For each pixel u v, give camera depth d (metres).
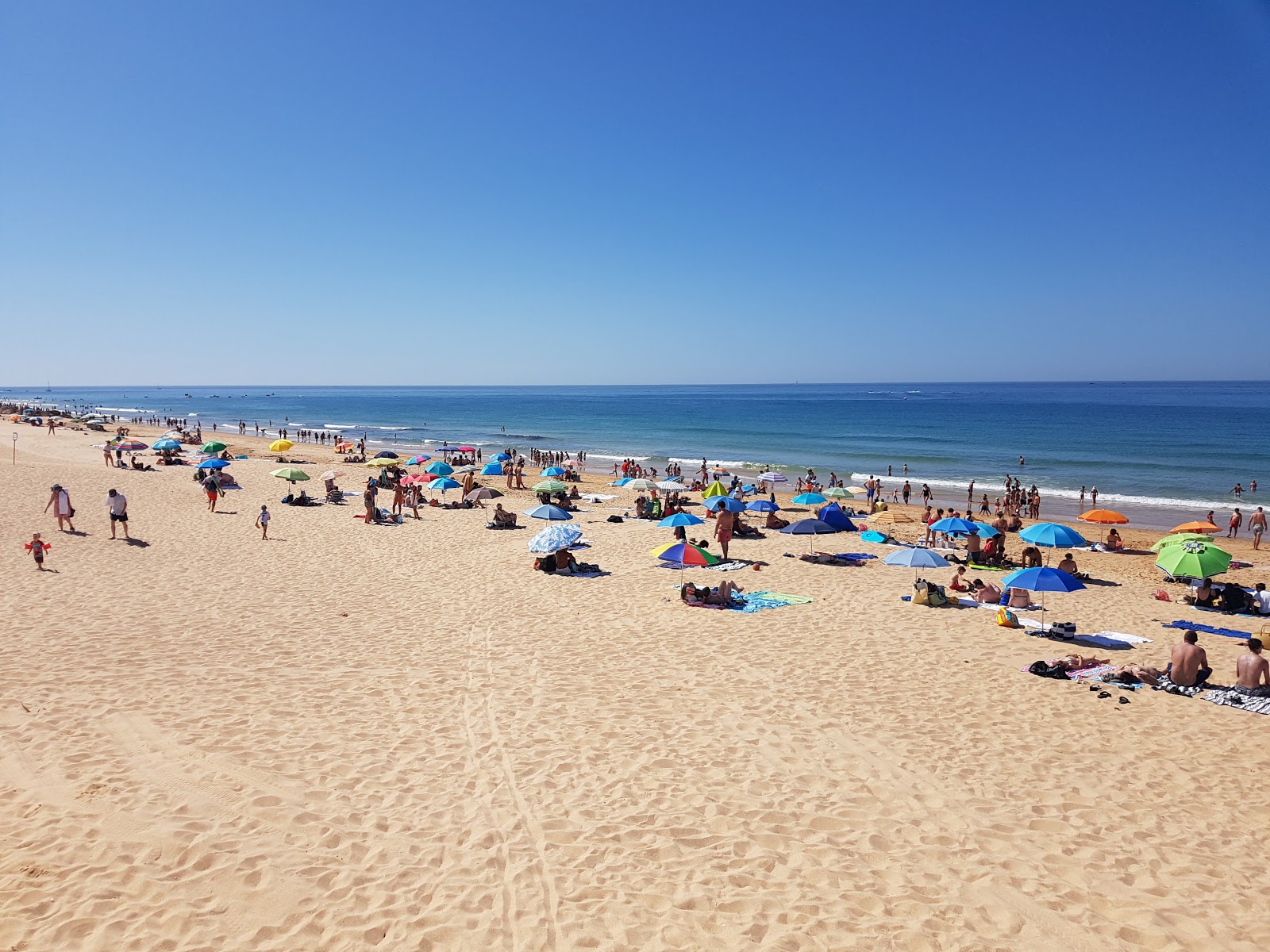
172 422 87.56
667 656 11.98
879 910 5.77
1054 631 13.32
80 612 13.13
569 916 5.56
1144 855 6.64
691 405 169.38
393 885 5.86
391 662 11.38
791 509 30.78
